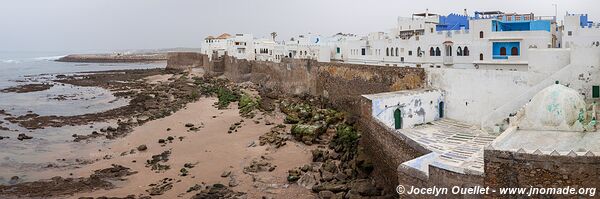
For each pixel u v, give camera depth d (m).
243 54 118.88
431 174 24.64
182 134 62.81
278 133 57.59
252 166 46.06
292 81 87.50
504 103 42.09
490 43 54.59
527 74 40.44
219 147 54.59
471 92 44.88
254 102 79.75
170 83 124.44
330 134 55.69
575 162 20.59
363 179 38.97
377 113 41.81
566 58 38.53
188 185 42.41
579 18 54.38
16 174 46.97
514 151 21.75
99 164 50.53
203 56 151.88
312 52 93.25
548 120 30.56
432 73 49.38
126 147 57.72
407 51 65.44
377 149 39.12
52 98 107.06
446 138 38.41
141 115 78.38
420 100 45.53
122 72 187.12
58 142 61.00
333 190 37.19
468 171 23.12
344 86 67.81
